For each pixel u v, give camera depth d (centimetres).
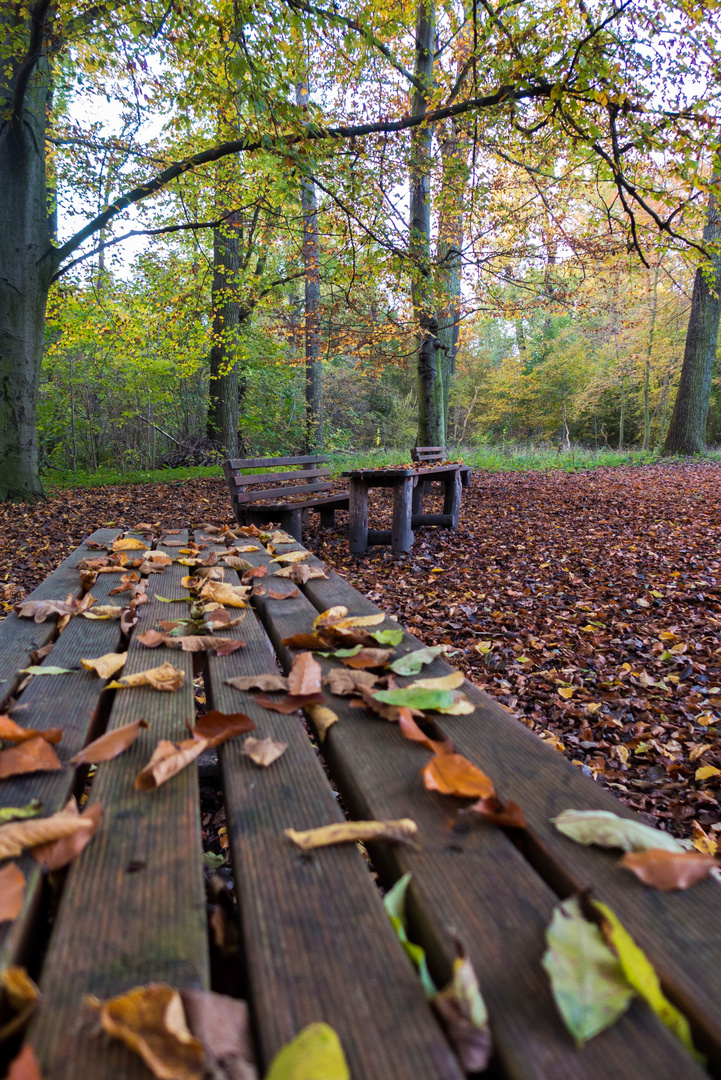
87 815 91
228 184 1135
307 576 252
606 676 337
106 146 962
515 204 1120
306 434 2009
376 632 175
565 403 3116
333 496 715
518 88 740
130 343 1480
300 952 70
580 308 1252
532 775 108
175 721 129
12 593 466
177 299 1412
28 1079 51
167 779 106
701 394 1905
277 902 78
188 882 80
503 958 69
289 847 89
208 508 932
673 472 1422
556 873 85
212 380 1730
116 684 144
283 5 682
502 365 3344
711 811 224
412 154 878
